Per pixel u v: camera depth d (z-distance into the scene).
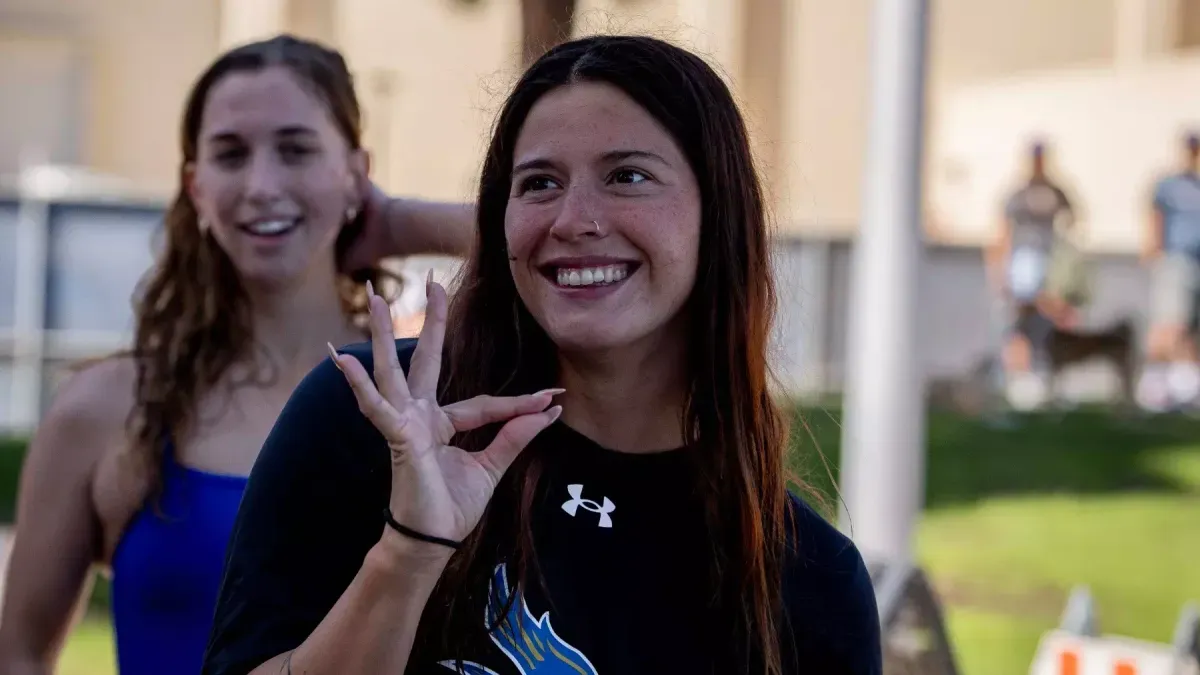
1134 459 11.05
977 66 22.14
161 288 2.42
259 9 15.12
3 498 7.46
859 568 1.94
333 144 2.42
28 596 2.31
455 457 1.52
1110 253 14.98
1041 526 8.52
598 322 1.68
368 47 15.04
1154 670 3.68
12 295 9.44
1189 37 22.42
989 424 12.64
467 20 15.16
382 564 1.46
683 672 1.73
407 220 2.58
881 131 5.09
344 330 2.54
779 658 1.81
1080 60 22.53
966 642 5.98
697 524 1.79
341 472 1.66
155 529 2.25
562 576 1.71
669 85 1.72
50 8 15.88
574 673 1.67
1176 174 14.83
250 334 2.41
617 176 1.70
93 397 2.34
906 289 5.09
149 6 16.08
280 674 1.51
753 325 1.83
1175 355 14.45
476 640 1.63
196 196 2.44
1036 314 14.08
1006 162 20.12
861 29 17.80
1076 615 4.00
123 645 2.27
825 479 2.52
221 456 2.30
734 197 1.78
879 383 5.10
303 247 2.39
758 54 16.98
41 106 15.88
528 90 1.75
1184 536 8.38
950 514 8.78
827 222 17.86
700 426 1.83
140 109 16.16
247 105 2.35
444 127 15.15
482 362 1.80
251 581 1.62
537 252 1.70
